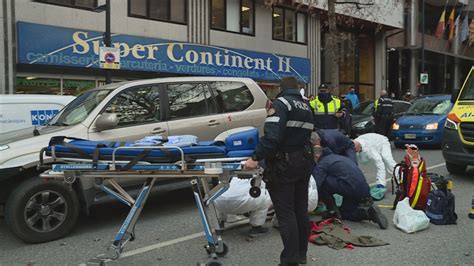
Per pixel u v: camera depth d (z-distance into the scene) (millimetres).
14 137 5844
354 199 5859
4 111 7520
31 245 5422
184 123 6789
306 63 21891
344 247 5012
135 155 4090
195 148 4129
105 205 7332
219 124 7176
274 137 3932
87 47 14344
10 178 5605
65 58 13883
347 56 25828
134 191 6164
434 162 10984
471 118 8562
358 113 16375
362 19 23844
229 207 5312
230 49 18469
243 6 19438
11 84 13031
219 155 4160
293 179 4133
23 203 5348
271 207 5652
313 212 6242
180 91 6977
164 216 6520
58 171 4152
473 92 9227
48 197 5527
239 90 7723
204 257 4832
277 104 4078
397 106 17016
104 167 4074
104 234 5789
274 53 20500
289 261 4129
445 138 9008
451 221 5871
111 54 11328
